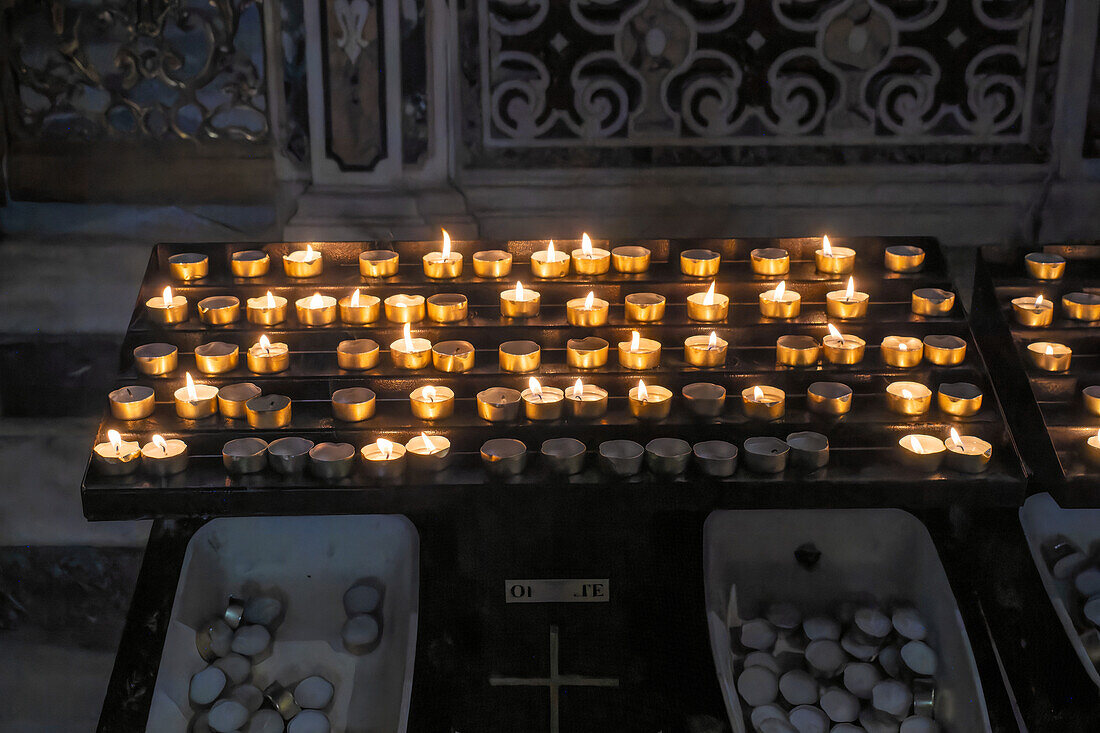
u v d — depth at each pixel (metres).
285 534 1.15
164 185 1.47
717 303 1.20
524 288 1.25
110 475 1.07
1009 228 1.46
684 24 1.38
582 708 1.10
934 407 1.16
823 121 1.43
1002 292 1.25
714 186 1.44
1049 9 1.38
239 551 1.16
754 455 1.07
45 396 1.56
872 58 1.40
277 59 1.40
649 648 1.09
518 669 1.10
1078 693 1.01
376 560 1.15
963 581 1.10
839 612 1.15
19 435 1.57
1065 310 1.22
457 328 1.20
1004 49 1.40
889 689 1.07
